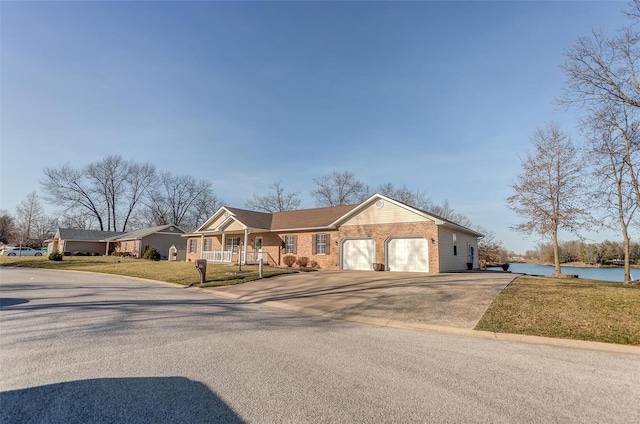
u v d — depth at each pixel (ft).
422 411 11.44
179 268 74.59
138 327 23.50
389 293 38.34
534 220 71.05
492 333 23.17
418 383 13.97
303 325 25.75
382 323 27.22
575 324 23.86
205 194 211.00
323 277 56.29
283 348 18.98
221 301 37.93
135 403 11.73
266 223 91.45
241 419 10.71
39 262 106.83
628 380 14.67
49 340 19.83
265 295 41.91
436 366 16.25
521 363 16.96
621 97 46.93
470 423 10.69
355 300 35.99
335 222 74.64
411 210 65.57
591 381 14.52
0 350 17.80
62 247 166.81
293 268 74.38
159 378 14.10
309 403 11.92
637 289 35.73
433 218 62.85
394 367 15.97
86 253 164.66
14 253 166.30
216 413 11.08
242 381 13.88
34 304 32.86
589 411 11.65
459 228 71.72
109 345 18.90
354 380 14.19
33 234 209.36
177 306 32.99
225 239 98.32
